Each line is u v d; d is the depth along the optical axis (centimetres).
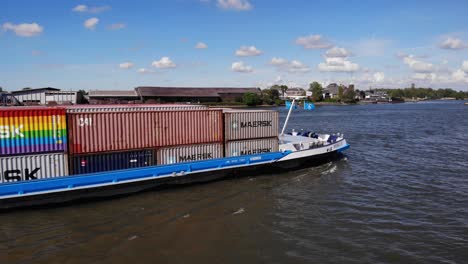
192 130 2311
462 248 1470
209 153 2394
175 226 1698
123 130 2067
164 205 1978
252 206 1984
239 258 1394
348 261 1372
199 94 11688
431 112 11125
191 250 1457
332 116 9475
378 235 1598
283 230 1659
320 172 2783
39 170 1847
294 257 1402
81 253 1429
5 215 1800
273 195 2186
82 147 1945
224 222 1750
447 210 1911
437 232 1628
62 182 1862
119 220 1762
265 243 1524
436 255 1416
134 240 1545
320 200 2095
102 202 2003
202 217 1812
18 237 1573
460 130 5812
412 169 2891
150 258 1388
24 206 1862
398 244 1511
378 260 1380
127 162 2103
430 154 3588
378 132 5591
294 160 2803
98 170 2014
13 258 1392
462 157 3406
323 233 1623
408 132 5569
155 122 2175
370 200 2091
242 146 2536
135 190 2156
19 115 1770
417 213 1870
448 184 2420
